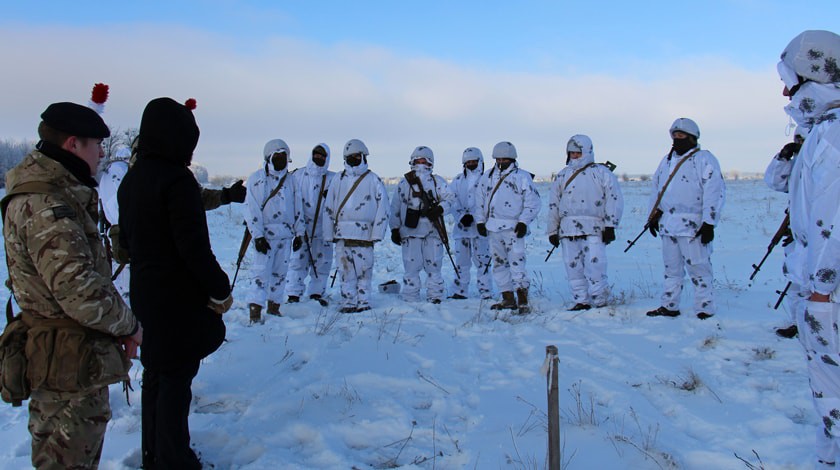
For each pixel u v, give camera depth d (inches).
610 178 317.7
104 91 173.2
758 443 159.3
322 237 365.4
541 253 572.1
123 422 176.6
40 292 111.1
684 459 154.6
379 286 394.3
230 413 189.2
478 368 229.3
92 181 119.6
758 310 295.3
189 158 139.9
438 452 160.9
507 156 331.9
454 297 381.7
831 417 124.0
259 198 299.3
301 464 152.6
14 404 111.6
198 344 140.1
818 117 130.0
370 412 185.0
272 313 316.5
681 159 285.6
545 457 153.9
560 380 213.3
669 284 293.0
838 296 120.8
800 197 128.0
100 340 115.0
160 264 136.0
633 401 190.7
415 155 358.3
